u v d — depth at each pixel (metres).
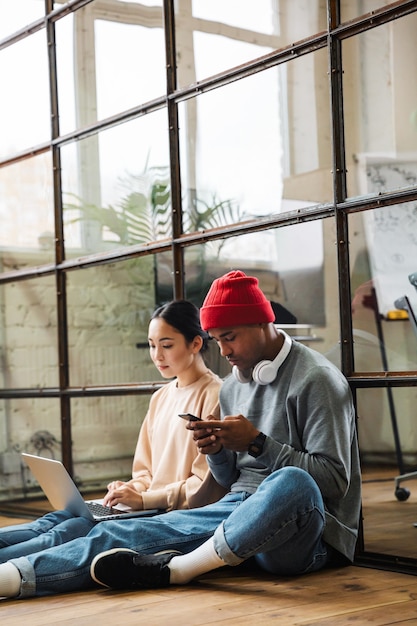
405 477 2.54
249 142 3.29
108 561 2.32
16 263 4.03
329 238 2.96
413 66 2.92
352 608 2.08
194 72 3.33
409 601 2.14
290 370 2.49
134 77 3.50
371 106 2.92
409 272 2.63
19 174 4.02
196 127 3.33
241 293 2.48
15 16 4.01
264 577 2.44
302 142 3.29
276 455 2.37
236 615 2.05
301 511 2.23
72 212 3.77
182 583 2.38
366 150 2.92
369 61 2.91
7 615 2.16
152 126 3.44
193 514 2.50
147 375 3.53
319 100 3.29
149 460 2.96
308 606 2.11
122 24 3.54
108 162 3.61
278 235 3.08
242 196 3.26
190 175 3.34
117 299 3.61
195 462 2.71
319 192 3.29
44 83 3.88
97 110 3.65
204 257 3.26
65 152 3.80
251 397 2.57
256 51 3.17
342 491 2.37
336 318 2.96
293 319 3.06
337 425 2.39
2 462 4.03
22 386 3.98
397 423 2.57
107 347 3.65
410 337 2.59
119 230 3.57
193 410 2.80
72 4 3.73
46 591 2.33
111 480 3.65
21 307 4.00
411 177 2.97
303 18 3.11
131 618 2.07
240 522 2.26
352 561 2.53
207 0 3.28
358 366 2.69
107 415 3.66
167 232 3.38
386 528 2.55
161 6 3.39
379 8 2.67
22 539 2.56
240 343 2.49
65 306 3.81
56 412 3.85
